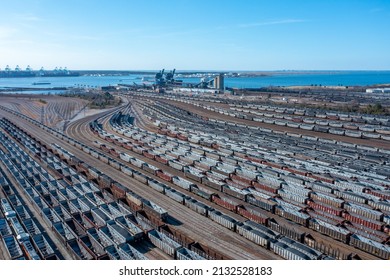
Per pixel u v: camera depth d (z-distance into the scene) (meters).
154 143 114.56
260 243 47.72
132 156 100.06
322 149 101.81
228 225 53.12
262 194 63.47
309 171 77.31
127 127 147.12
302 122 149.75
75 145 114.62
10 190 69.75
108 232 51.28
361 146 104.75
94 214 56.06
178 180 72.12
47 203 60.69
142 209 58.72
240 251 46.72
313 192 64.06
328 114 154.88
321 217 54.12
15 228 50.69
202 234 51.78
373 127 127.31
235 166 81.62
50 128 144.00
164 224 52.50
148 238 48.97
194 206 59.94
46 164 87.88
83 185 69.75
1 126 154.38
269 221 52.97
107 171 84.38
